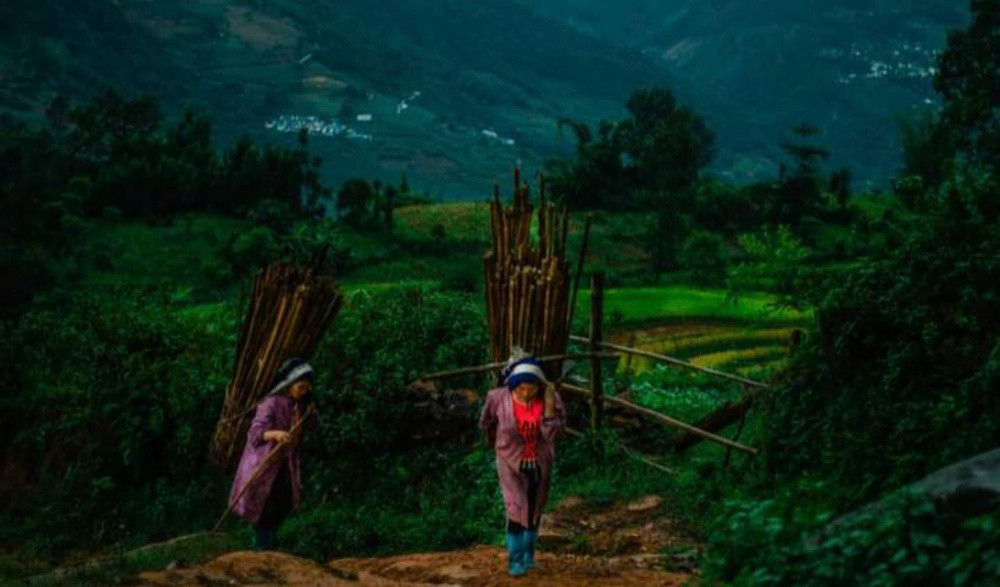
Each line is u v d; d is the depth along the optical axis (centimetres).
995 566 440
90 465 1256
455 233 9812
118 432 1253
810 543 523
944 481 545
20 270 7062
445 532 970
